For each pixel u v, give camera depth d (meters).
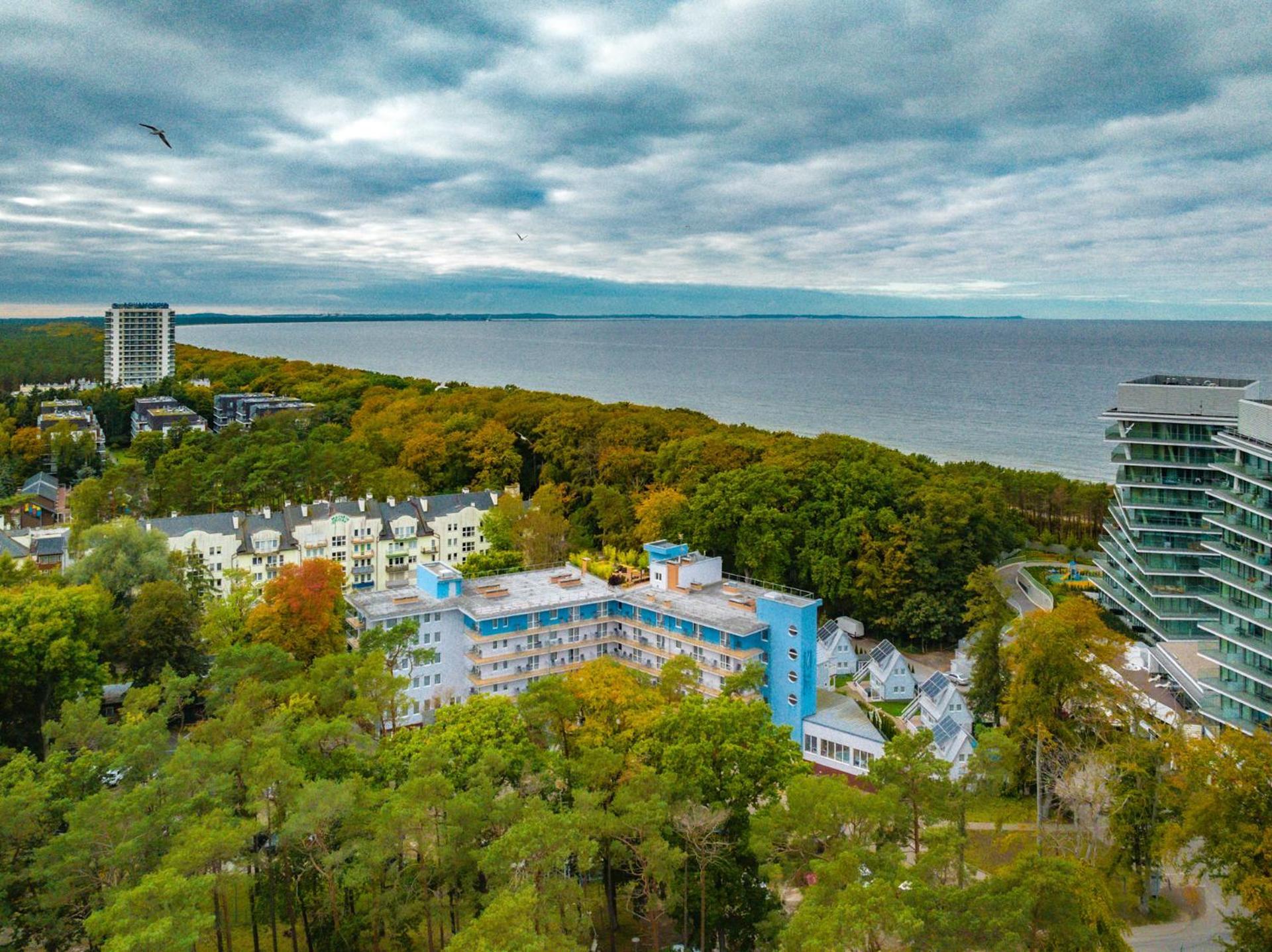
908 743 69.56
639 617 122.25
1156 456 128.12
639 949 73.12
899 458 180.75
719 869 69.06
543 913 56.03
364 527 165.62
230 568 146.50
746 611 116.12
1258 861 62.81
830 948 47.25
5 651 96.06
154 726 76.00
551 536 160.50
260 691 84.44
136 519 155.38
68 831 71.88
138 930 49.81
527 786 71.75
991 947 50.16
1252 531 100.12
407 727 98.38
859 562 140.62
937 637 137.12
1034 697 91.25
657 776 69.38
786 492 150.38
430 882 66.69
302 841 66.06
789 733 79.94
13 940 65.19
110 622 113.88
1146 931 75.06
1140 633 133.50
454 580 119.00
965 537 143.50
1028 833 81.06
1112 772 80.88
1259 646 96.56
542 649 117.75
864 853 58.06
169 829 63.53
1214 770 66.94
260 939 74.75
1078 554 181.50
